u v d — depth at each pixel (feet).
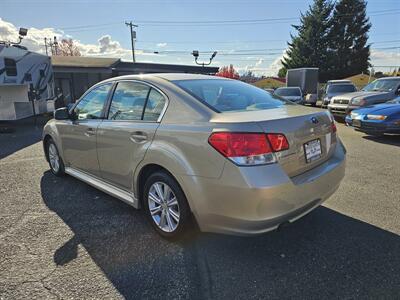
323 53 142.41
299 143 8.20
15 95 37.40
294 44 149.89
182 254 8.95
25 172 17.04
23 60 38.55
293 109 9.60
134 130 9.91
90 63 67.41
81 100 13.38
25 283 7.77
